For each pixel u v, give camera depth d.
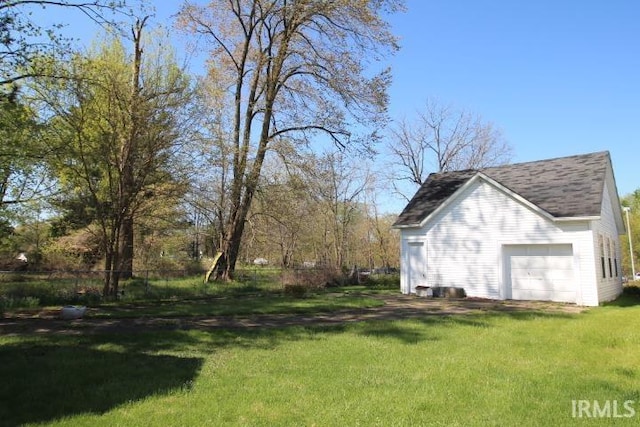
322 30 25.44
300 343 9.64
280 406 5.61
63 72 14.75
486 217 20.81
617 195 23.80
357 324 12.08
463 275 21.33
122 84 17.17
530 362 7.71
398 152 43.41
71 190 19.19
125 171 17.52
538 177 21.48
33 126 14.87
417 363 7.71
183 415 5.31
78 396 6.00
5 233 23.12
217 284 22.80
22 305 15.01
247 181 23.66
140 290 19.25
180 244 34.62
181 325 12.04
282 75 26.59
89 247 28.30
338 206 43.88
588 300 17.73
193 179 19.70
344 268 32.75
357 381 6.66
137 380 6.73
